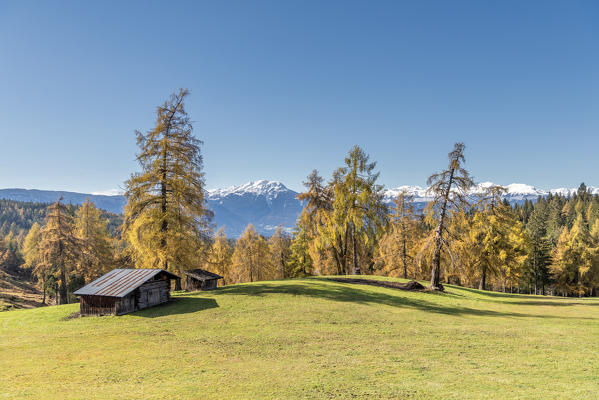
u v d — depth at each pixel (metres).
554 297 35.12
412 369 10.80
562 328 17.38
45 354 12.91
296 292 26.20
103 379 10.05
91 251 46.09
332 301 23.84
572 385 8.99
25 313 22.20
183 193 27.70
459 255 32.09
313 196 42.72
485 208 40.91
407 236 45.97
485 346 13.71
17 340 15.27
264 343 14.34
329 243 40.69
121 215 29.20
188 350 13.31
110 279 22.20
